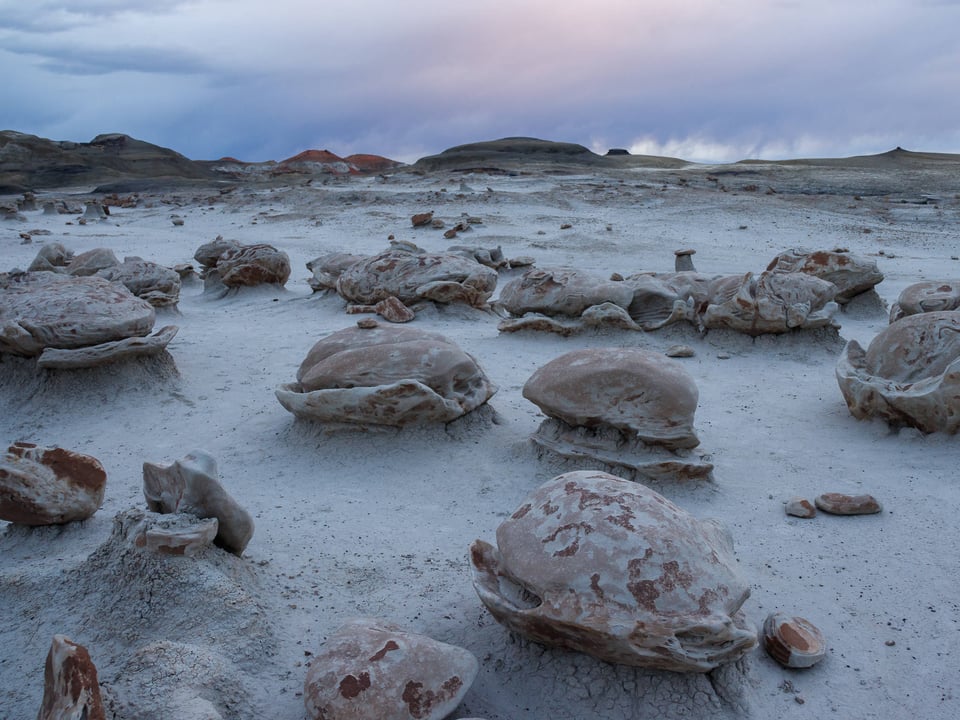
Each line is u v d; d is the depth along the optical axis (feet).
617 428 14.40
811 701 8.82
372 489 14.15
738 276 24.61
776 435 16.65
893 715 8.59
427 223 59.47
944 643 9.63
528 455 15.07
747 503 13.47
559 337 25.12
